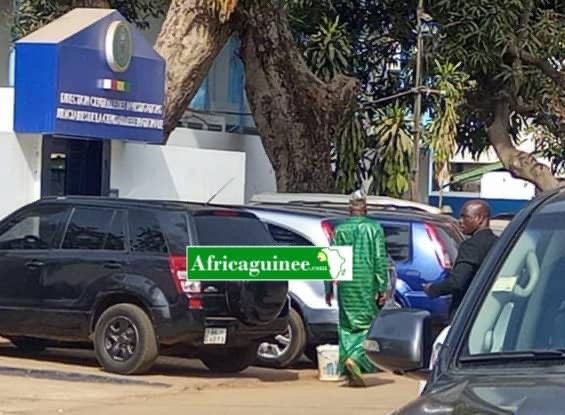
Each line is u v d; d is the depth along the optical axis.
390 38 26.75
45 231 14.62
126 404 12.48
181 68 21.75
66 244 14.41
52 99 18.64
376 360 5.23
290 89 23.11
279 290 14.23
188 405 12.49
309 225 15.55
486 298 5.25
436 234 15.94
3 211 18.70
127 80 19.94
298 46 25.52
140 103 20.30
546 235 5.41
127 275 13.91
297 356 15.34
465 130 27.80
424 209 17.88
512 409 4.25
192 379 14.25
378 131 24.83
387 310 5.46
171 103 21.69
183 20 21.91
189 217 13.91
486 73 25.47
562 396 4.34
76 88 19.02
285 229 15.62
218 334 13.88
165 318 13.68
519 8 25.23
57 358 15.41
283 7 23.05
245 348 14.88
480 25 24.94
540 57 25.77
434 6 25.30
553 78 25.97
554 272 5.26
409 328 5.16
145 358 13.77
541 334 5.02
